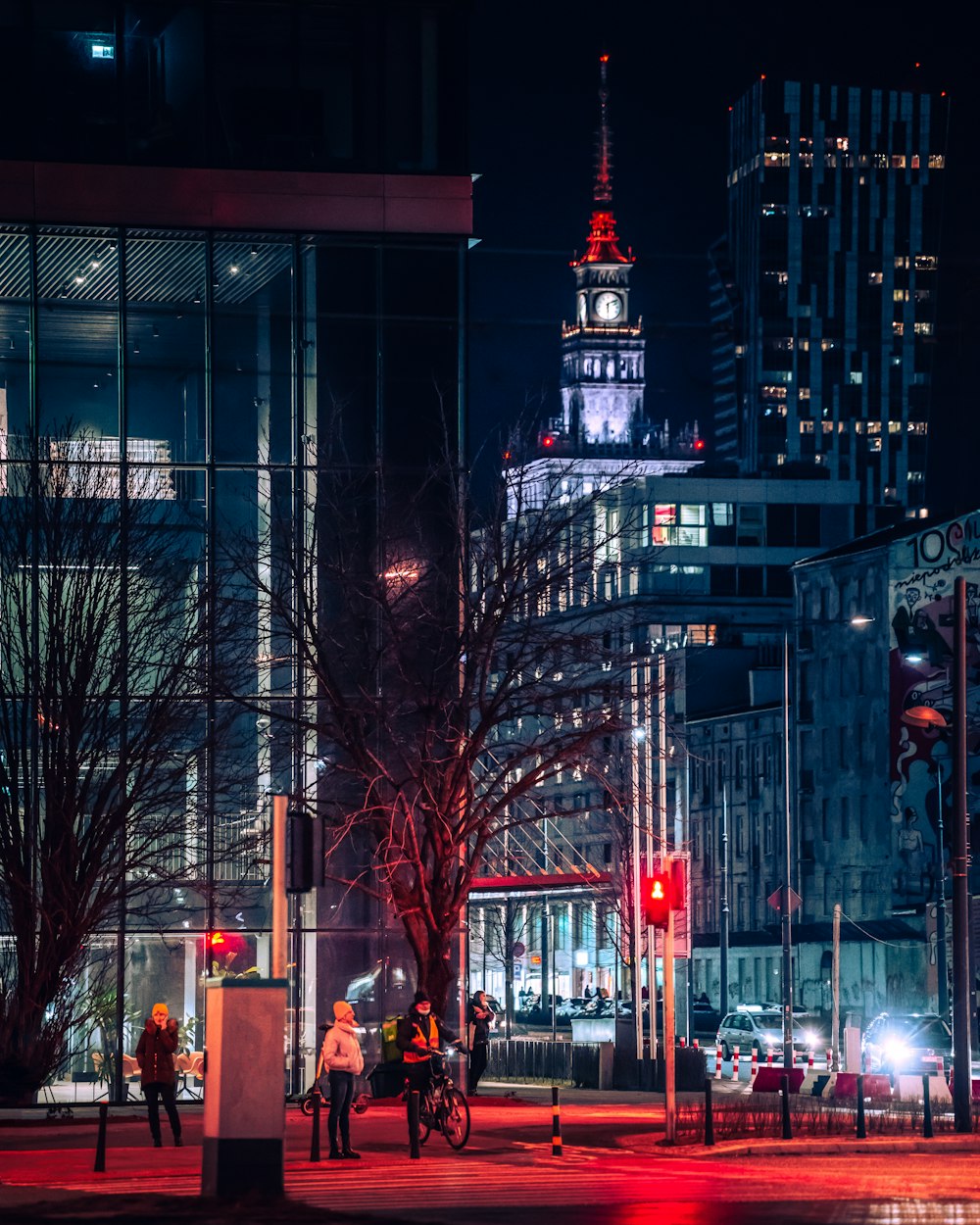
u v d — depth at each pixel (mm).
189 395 96562
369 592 93375
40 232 96125
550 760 90812
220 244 97312
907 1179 55094
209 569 94375
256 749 94000
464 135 99375
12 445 94250
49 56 96562
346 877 94125
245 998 47406
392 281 98250
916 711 76375
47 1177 55531
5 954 90000
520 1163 59750
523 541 98062
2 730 89312
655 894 67000
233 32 98000
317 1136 60062
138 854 90875
